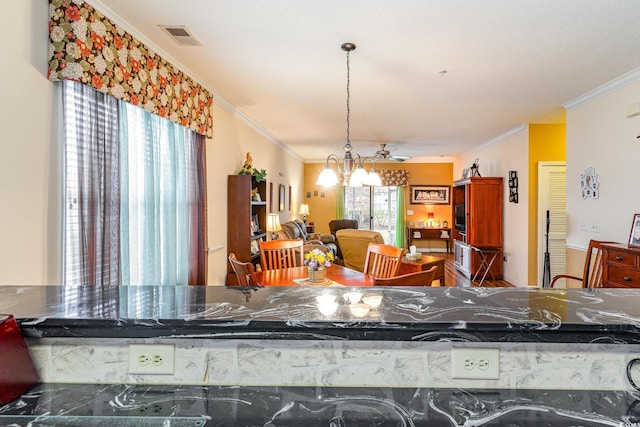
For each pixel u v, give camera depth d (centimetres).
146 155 260
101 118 210
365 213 960
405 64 286
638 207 302
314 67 294
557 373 82
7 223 162
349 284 258
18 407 75
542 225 498
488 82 328
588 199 366
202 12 212
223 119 402
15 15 164
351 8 206
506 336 80
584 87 341
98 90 202
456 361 82
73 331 82
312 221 952
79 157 194
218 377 84
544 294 105
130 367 84
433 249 933
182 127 308
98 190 206
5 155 160
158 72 261
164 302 95
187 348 84
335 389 83
